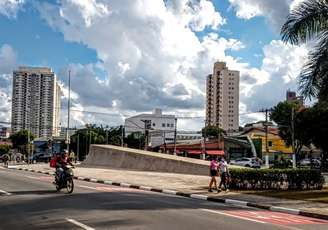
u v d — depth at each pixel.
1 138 156.38
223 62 94.00
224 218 15.22
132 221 13.55
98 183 32.78
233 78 93.88
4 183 28.05
